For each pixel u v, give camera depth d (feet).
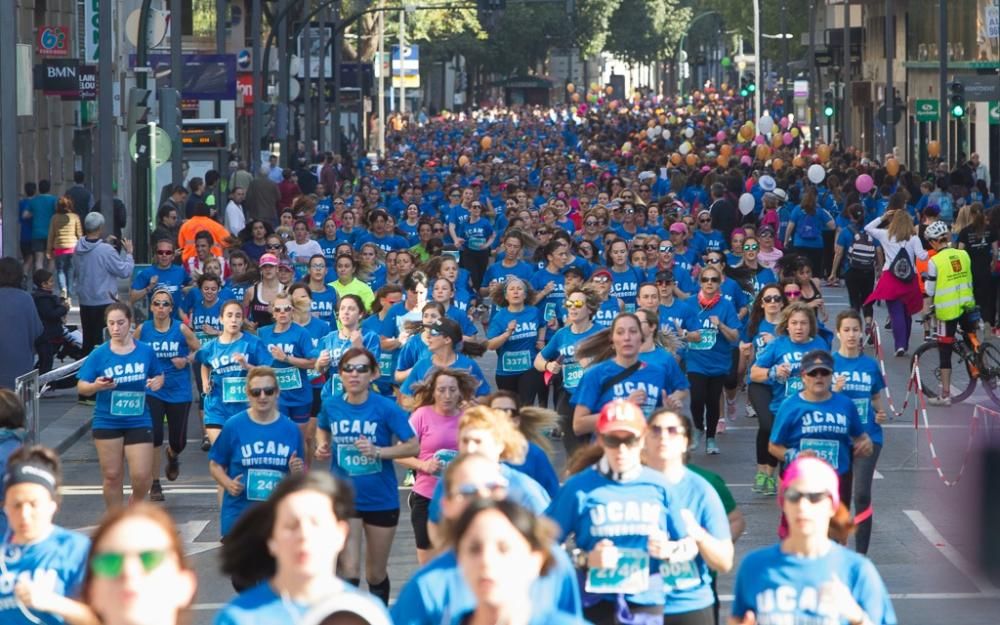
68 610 37.06
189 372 80.28
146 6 137.90
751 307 91.40
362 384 55.72
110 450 70.44
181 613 27.63
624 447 41.01
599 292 89.81
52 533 39.63
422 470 55.77
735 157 262.26
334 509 29.60
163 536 26.96
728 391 95.61
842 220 183.93
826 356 58.95
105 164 129.90
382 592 56.90
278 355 76.02
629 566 41.19
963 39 313.73
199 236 109.91
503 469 44.93
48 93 141.59
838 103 389.80
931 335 122.52
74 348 111.04
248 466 57.00
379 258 113.09
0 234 102.42
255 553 30.40
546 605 31.37
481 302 124.06
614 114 616.80
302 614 29.40
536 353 84.84
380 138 437.17
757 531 70.33
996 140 285.43
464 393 56.95
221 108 241.35
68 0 217.97
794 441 59.72
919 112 250.37
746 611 37.70
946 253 103.91
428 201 191.21
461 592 33.27
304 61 317.63
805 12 501.15
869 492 60.95
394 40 533.96
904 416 100.48
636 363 60.23
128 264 112.68
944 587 60.54
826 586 36.76
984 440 64.34
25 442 52.13
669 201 152.35
